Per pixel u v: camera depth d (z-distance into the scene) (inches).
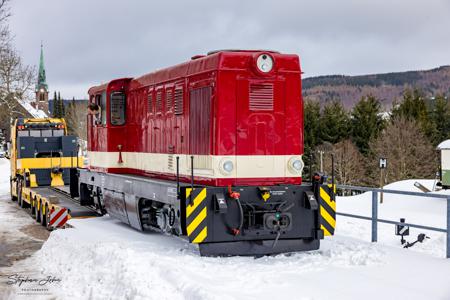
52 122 836.6
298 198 341.1
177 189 328.8
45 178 789.9
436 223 609.0
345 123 1940.2
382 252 329.1
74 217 540.1
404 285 259.9
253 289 253.9
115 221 512.1
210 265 299.0
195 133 361.4
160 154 420.5
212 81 340.2
